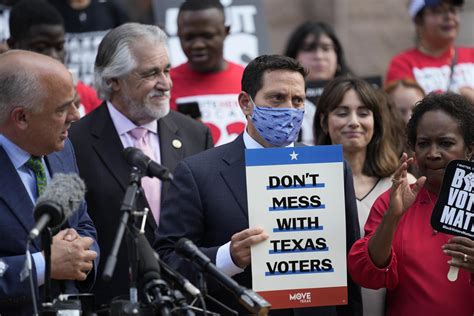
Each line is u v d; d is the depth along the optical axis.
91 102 10.10
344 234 6.76
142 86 8.03
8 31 11.14
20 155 6.76
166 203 7.16
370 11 16.03
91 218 7.88
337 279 6.75
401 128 8.73
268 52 10.98
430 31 11.72
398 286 6.95
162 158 8.16
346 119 8.39
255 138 7.17
